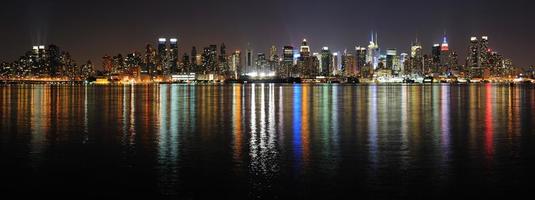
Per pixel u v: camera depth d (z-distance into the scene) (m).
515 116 83.19
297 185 33.28
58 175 36.22
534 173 36.41
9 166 39.22
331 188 32.62
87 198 30.86
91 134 58.03
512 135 56.84
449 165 39.19
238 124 69.88
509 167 38.38
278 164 39.66
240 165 39.28
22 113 90.19
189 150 46.31
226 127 65.94
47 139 53.88
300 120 76.25
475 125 68.12
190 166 38.94
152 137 55.34
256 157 42.66
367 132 60.06
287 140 52.94
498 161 40.69
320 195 31.17
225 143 50.75
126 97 162.00
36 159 42.09
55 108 104.31
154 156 43.19
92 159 41.94
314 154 44.16
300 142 51.47
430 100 141.38
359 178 35.06
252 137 55.41
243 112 93.56
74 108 104.56
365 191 31.95
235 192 31.81
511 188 32.53
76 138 54.59
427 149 46.75
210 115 86.19
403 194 31.36
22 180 34.91
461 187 32.78
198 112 93.31
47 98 152.00
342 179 34.81
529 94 191.88
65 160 41.53
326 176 35.62
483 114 88.00
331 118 79.69
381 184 33.50
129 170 37.66
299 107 108.69
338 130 62.25
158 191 32.09
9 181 34.66
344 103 124.94
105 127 65.62
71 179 35.06
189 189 32.50
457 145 49.22
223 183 33.81
